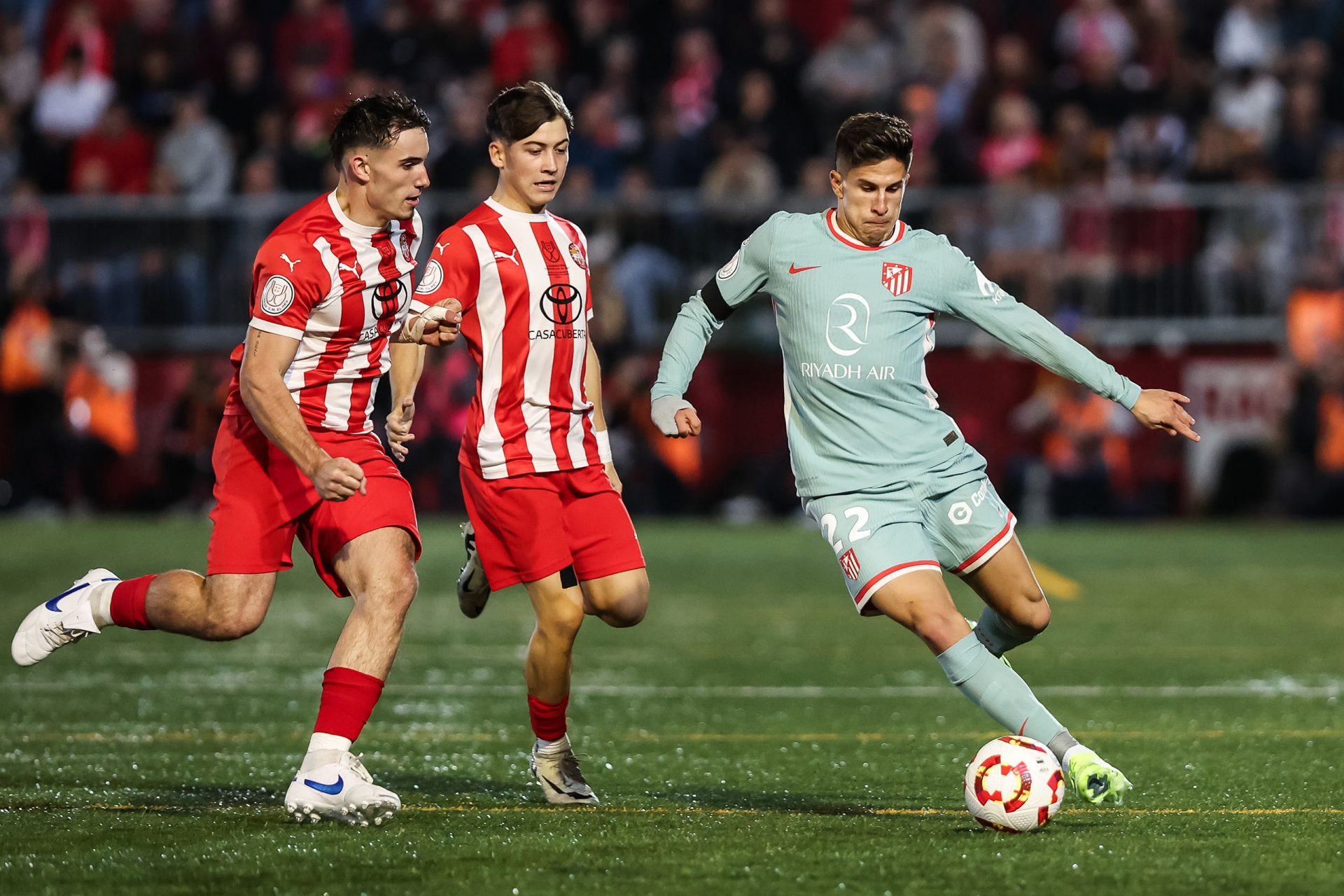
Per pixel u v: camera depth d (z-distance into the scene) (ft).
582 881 45.37
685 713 82.28
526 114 59.00
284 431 53.26
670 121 206.08
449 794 60.85
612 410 192.13
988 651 55.21
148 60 221.66
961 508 57.88
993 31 226.58
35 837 51.34
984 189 200.95
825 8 237.04
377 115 54.95
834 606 129.90
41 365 192.24
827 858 48.24
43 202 202.59
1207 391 195.83
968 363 197.77
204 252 201.98
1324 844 50.29
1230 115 210.18
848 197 57.31
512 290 58.90
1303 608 126.41
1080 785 52.85
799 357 58.54
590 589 60.59
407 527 56.70
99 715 80.79
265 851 49.16
